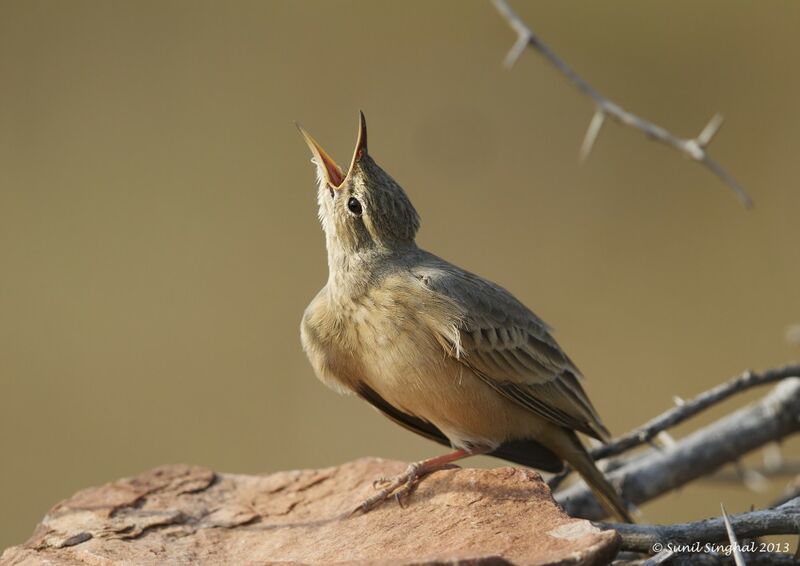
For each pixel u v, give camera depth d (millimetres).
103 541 9023
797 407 11664
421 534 8555
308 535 8969
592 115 26594
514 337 10938
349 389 11367
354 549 8492
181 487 10125
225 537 9125
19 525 20516
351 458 20688
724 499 18656
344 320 10891
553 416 11164
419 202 25484
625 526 8477
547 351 11273
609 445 10727
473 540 8203
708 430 11719
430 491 9211
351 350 10922
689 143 12078
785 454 19344
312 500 9711
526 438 11461
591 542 7711
